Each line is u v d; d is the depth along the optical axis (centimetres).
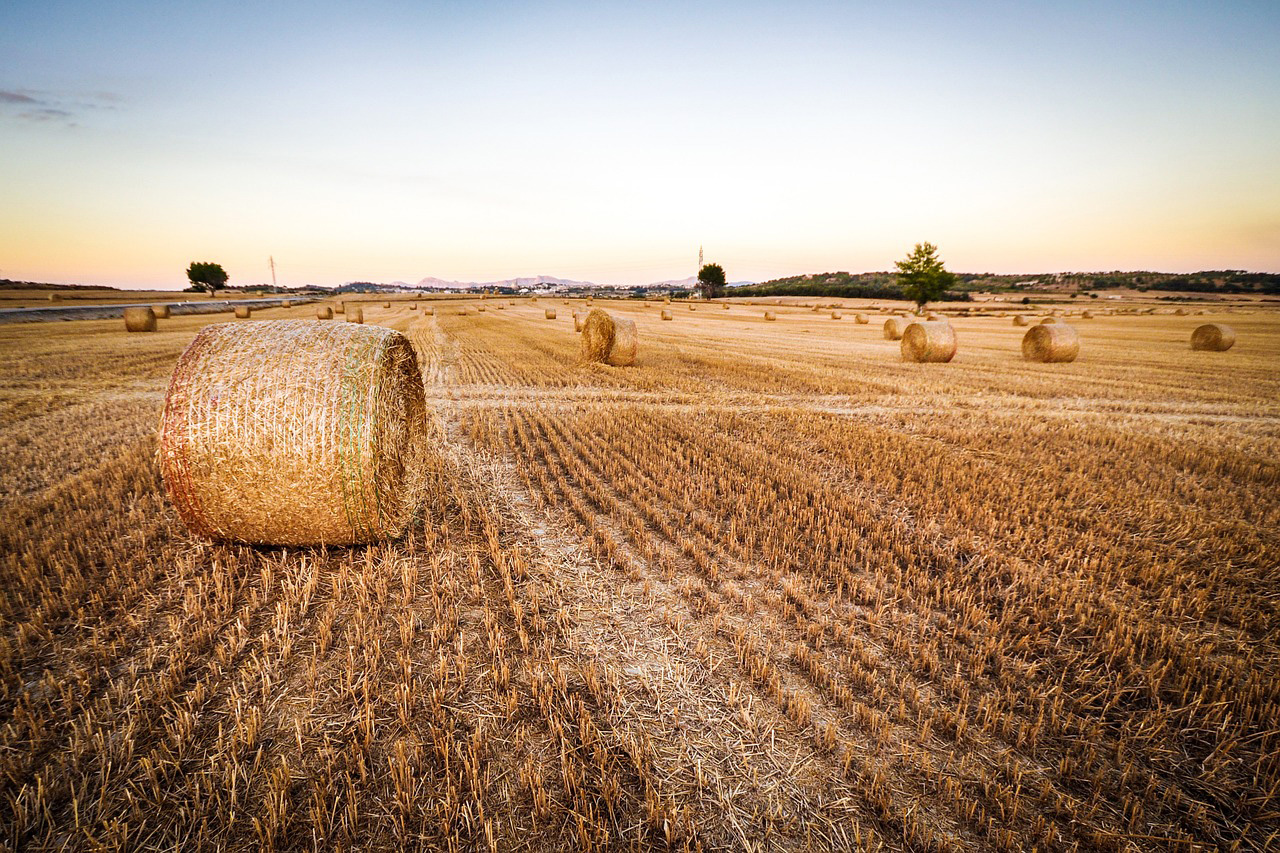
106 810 264
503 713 331
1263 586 487
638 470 759
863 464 803
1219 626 428
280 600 434
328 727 316
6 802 268
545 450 859
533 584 471
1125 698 355
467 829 262
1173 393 1421
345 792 277
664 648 393
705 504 645
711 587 472
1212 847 262
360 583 453
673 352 2170
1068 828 272
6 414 1021
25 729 308
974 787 292
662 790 285
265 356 489
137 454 777
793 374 1638
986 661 388
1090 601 457
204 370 481
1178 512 648
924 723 329
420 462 627
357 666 365
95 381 1388
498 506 642
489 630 404
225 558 497
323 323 553
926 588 473
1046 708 344
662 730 322
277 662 365
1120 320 4694
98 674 350
